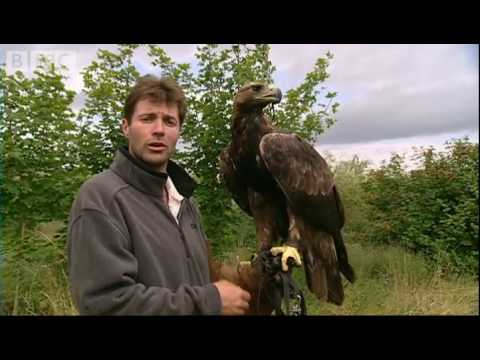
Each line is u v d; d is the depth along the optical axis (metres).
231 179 3.85
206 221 5.46
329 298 3.90
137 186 1.78
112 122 5.25
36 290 4.50
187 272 1.83
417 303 5.62
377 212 9.05
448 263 7.27
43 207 5.07
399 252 7.63
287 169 3.46
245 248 5.97
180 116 1.94
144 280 1.68
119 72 5.27
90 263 1.59
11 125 4.94
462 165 8.64
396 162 9.41
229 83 5.44
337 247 4.04
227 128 5.42
